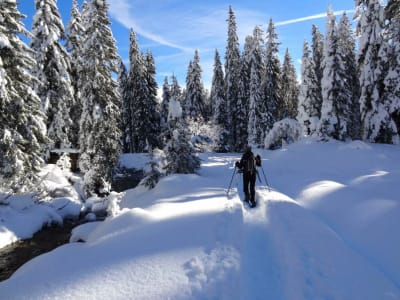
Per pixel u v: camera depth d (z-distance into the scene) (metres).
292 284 4.47
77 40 27.92
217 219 7.04
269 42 39.16
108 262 5.01
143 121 40.50
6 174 14.04
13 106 14.17
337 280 4.54
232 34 43.09
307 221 7.22
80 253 5.62
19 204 13.12
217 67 44.78
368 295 4.15
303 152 22.64
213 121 43.59
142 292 4.06
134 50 40.75
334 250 5.48
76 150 25.50
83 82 22.78
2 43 13.50
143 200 13.49
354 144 20.67
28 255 9.80
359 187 11.77
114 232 6.70
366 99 23.55
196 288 4.10
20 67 14.70
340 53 24.88
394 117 22.64
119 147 23.64
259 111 38.31
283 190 12.55
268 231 7.09
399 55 21.25
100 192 22.08
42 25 22.92
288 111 48.28
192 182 13.46
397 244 5.91
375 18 22.52
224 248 5.39
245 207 9.54
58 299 4.02
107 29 22.28
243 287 4.25
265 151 28.70
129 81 42.34
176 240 5.77
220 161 26.58
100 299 3.95
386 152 18.94
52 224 13.12
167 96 49.25
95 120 21.88
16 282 4.73
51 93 23.69
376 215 7.43
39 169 15.69
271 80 39.31
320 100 34.06
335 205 9.00
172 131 17.23
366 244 6.34
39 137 15.58
